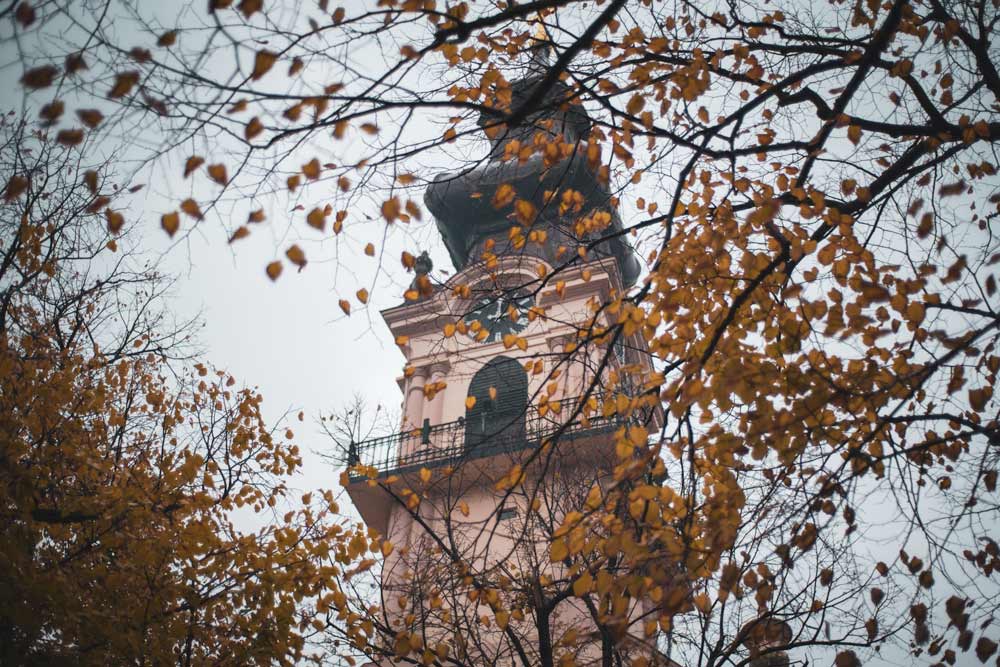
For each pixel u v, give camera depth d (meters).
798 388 6.83
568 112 8.27
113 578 11.12
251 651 12.01
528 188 20.69
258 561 12.59
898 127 8.19
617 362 9.53
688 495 7.11
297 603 12.60
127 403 13.99
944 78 8.73
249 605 12.36
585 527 6.89
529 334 30.78
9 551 10.27
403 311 33.62
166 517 12.13
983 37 7.87
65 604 10.48
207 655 12.12
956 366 7.19
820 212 7.89
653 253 8.47
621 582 6.48
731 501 7.17
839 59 8.23
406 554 13.86
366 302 7.38
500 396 29.27
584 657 11.98
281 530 13.23
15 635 10.20
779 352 7.21
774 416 6.82
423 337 33.16
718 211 8.71
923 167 8.05
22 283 11.81
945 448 7.80
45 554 11.49
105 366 13.48
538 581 11.95
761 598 6.83
